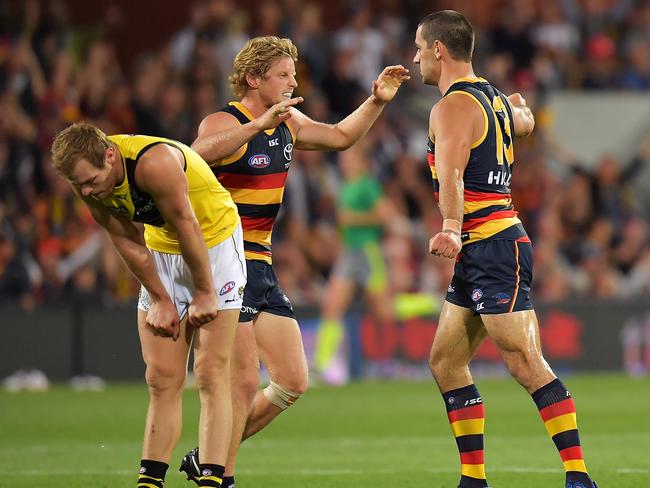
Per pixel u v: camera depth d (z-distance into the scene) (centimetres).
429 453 3209
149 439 2144
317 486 2609
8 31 6091
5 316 5356
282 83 2336
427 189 6366
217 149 2236
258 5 7125
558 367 5869
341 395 4984
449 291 2316
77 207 5575
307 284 5906
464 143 2197
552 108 7094
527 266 2234
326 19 7419
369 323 5753
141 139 2041
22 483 2658
